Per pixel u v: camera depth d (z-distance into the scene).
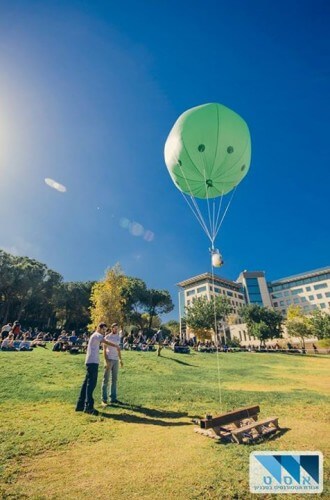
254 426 5.13
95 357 6.68
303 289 102.88
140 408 6.84
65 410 6.36
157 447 4.52
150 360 15.97
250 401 7.87
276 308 107.25
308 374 15.84
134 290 62.84
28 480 3.48
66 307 61.44
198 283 96.06
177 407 7.04
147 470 3.77
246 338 72.12
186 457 4.17
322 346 46.25
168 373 12.98
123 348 23.50
